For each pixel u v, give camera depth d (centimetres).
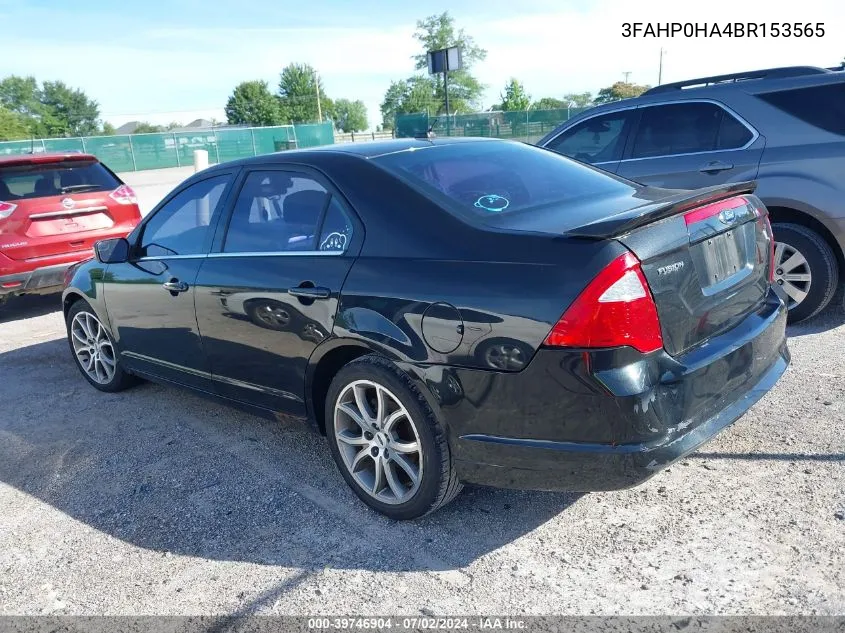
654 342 256
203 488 362
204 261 390
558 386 256
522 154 379
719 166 532
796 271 519
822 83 503
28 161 739
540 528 304
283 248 350
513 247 271
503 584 270
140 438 431
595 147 610
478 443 279
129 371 483
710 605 249
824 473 326
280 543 309
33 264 735
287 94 9700
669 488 325
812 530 285
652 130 574
